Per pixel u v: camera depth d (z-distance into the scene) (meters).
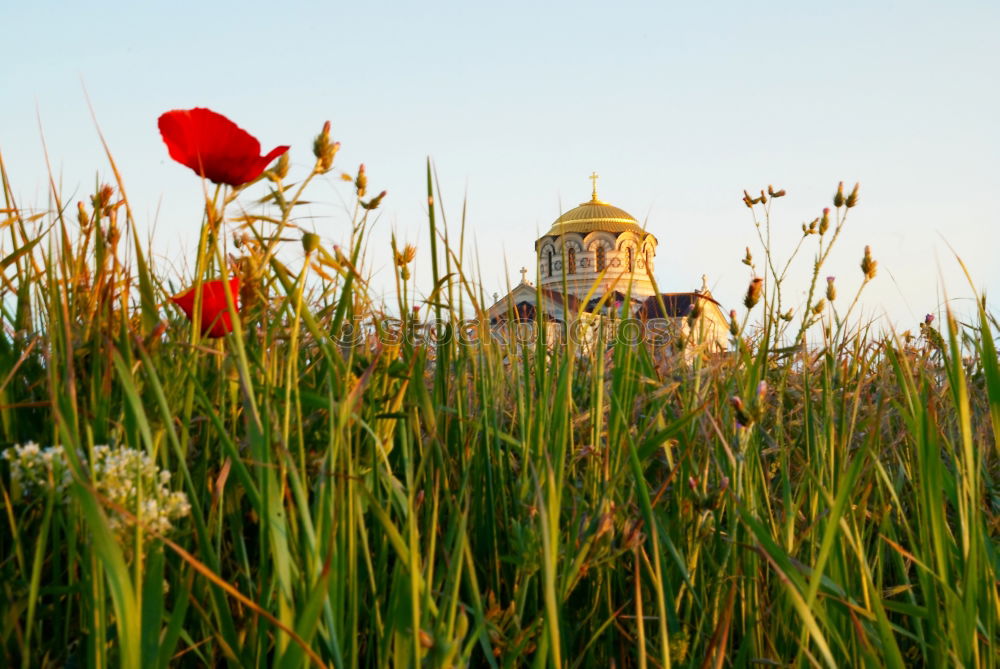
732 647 1.72
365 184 2.01
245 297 1.54
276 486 1.21
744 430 1.65
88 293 1.71
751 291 2.25
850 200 3.45
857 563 1.79
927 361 2.84
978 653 1.45
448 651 1.14
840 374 2.49
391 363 1.79
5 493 1.21
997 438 1.73
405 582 1.23
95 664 1.09
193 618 1.37
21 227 1.80
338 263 1.69
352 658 1.20
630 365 2.13
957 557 1.69
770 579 1.85
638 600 1.36
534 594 1.61
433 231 1.90
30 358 1.67
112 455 1.15
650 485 2.09
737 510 1.53
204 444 1.53
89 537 1.14
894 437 2.51
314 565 1.16
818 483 1.66
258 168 1.51
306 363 1.94
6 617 1.14
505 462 1.98
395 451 1.90
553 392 2.08
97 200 1.65
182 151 1.48
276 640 1.13
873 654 1.41
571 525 1.57
